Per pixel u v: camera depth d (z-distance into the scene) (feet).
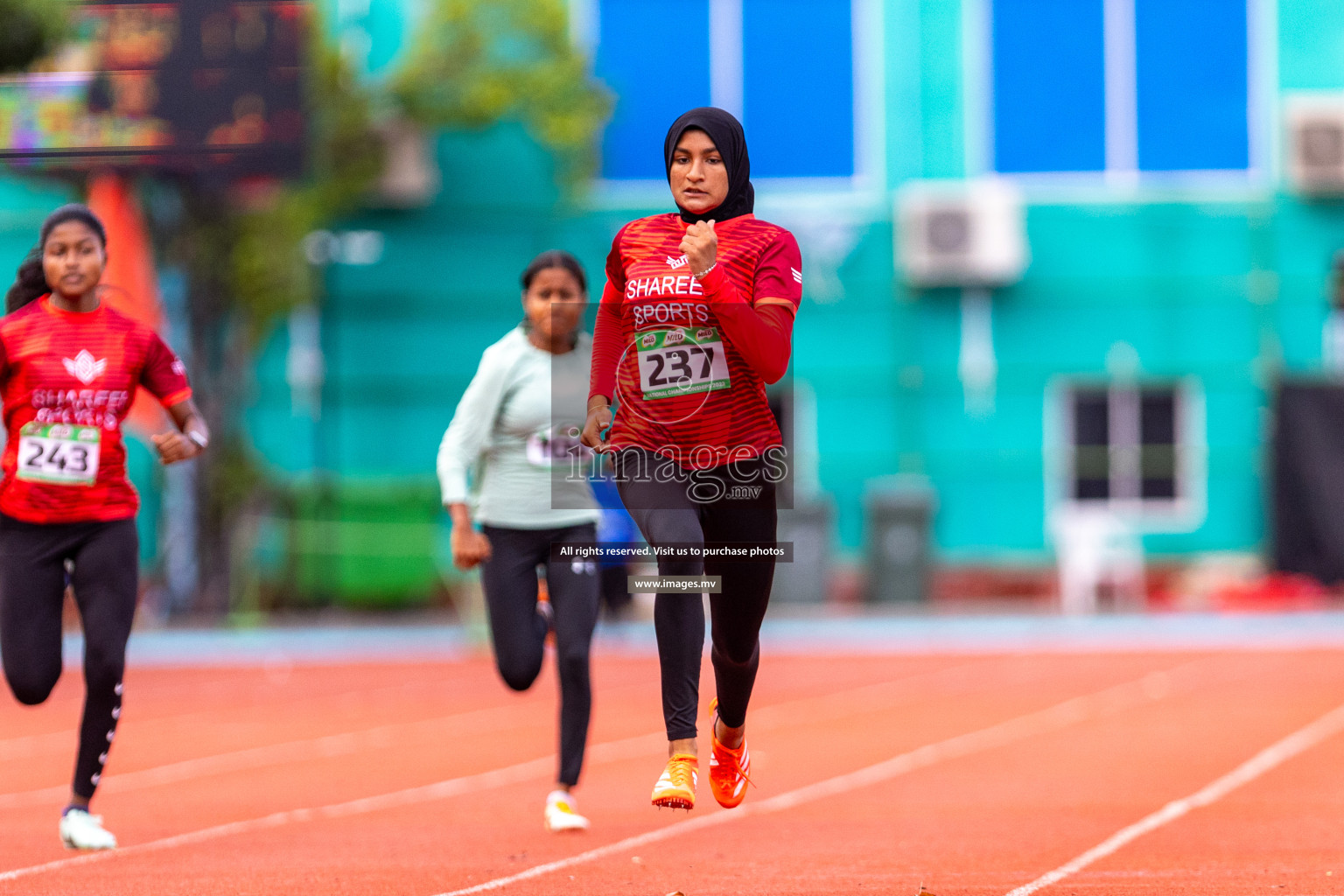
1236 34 229.66
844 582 227.61
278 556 209.05
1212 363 230.27
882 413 229.66
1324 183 227.20
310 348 228.22
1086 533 220.84
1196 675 144.97
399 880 57.62
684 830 70.69
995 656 165.89
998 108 229.45
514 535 69.97
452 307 230.27
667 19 229.66
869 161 229.45
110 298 185.78
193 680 152.05
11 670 62.03
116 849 65.82
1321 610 211.20
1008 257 225.76
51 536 62.28
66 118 145.38
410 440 229.45
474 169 230.68
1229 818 72.28
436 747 104.22
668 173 47.98
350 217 229.45
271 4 149.38
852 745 102.63
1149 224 230.27
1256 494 229.66
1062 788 82.99
